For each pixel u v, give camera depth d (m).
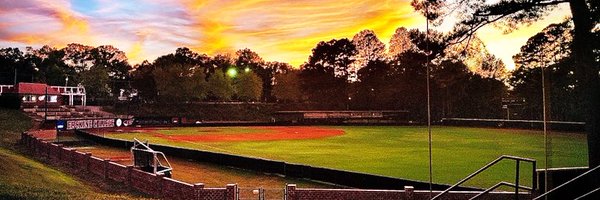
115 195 17.72
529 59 21.47
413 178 24.36
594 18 17.16
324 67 107.69
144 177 19.30
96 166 23.52
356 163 30.36
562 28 19.70
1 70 123.62
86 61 144.75
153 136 53.03
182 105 104.12
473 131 60.38
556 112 49.91
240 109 106.06
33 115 66.81
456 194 15.52
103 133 57.06
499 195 15.34
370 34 105.19
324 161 31.38
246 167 26.67
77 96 106.19
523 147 39.88
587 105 17.28
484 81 75.69
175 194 17.45
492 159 32.00
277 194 19.23
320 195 16.36
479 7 19.42
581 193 13.51
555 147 39.16
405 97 90.56
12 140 40.97
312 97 111.00
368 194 16.14
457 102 81.94
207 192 16.69
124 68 147.00
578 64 17.42
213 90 110.31
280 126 73.44
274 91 117.50
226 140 48.16
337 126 72.75
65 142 43.59
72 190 17.80
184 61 144.00
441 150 38.19
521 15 19.16
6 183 16.00
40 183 17.92
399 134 56.09
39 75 121.12
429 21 20.66
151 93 124.00
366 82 100.56
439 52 20.44
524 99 65.56
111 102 105.25
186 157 31.19
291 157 33.62
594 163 16.88
